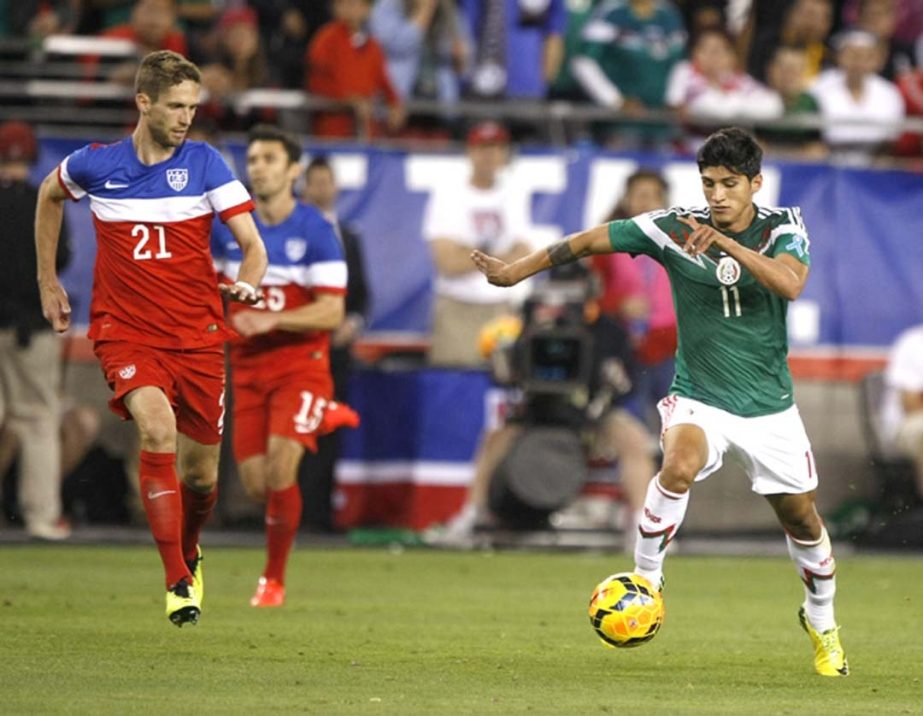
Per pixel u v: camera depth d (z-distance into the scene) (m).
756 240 26.53
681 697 23.75
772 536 58.69
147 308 28.89
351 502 55.22
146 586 39.66
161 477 27.81
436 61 61.91
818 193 58.47
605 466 55.31
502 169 56.22
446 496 54.78
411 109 58.62
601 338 52.00
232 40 58.16
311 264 36.62
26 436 50.62
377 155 56.47
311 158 56.19
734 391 26.70
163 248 28.78
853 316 58.50
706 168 26.14
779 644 31.61
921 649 31.20
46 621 31.97
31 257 49.84
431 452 54.69
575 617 35.47
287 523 36.19
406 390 54.81
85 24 59.97
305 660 27.08
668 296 55.16
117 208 28.77
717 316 26.69
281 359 36.44
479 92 61.94
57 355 50.78
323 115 58.22
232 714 21.09
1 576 41.31
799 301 58.28
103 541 51.00
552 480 51.19
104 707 21.42
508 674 26.02
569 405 51.31
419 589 40.97
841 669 27.00
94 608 34.59
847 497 58.62
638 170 53.44
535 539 53.66
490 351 53.12
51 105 57.19
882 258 58.75
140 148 28.86
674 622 35.38
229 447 54.31
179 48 57.25
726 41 62.78
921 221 59.06
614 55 61.75
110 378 28.83
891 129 60.91
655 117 59.19
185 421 29.89
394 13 61.12
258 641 29.62
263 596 36.28
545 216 56.78
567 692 23.97
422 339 56.72
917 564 51.84
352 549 51.78
